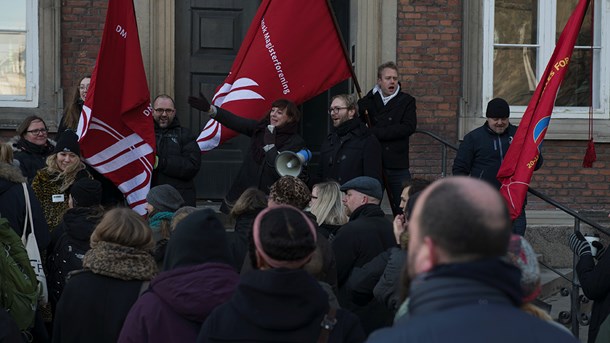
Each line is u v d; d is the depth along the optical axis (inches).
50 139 290.0
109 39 253.4
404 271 91.0
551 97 241.6
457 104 332.5
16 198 197.0
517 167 242.4
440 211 72.2
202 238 124.9
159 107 271.4
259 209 178.2
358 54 328.5
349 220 192.4
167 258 127.3
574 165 336.8
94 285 145.4
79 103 274.2
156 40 319.0
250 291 107.5
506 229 72.2
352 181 191.9
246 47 276.5
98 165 254.4
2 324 137.8
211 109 255.0
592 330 187.8
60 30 313.4
